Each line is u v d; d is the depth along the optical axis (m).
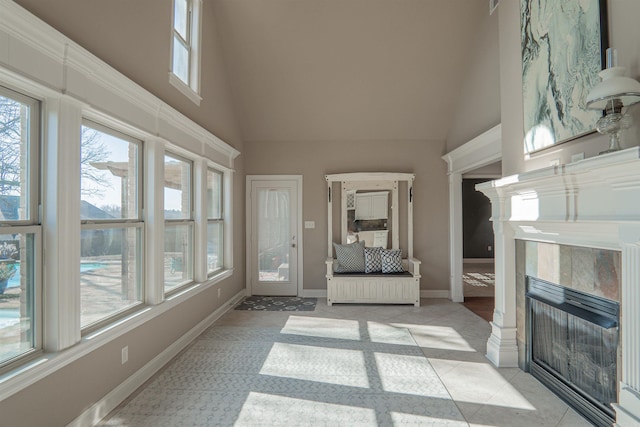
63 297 2.00
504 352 3.16
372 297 5.38
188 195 3.94
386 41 4.81
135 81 2.75
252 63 5.08
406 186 5.96
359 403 2.52
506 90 3.28
